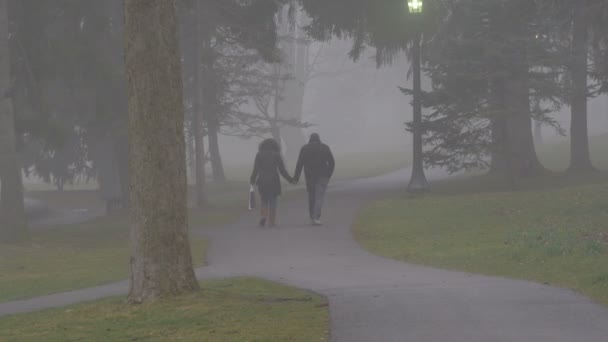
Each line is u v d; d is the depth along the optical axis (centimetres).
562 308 3069
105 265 6253
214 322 3066
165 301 3503
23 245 7812
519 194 9131
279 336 2734
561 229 6006
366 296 3525
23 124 9300
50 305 4128
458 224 7231
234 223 8212
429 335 2644
